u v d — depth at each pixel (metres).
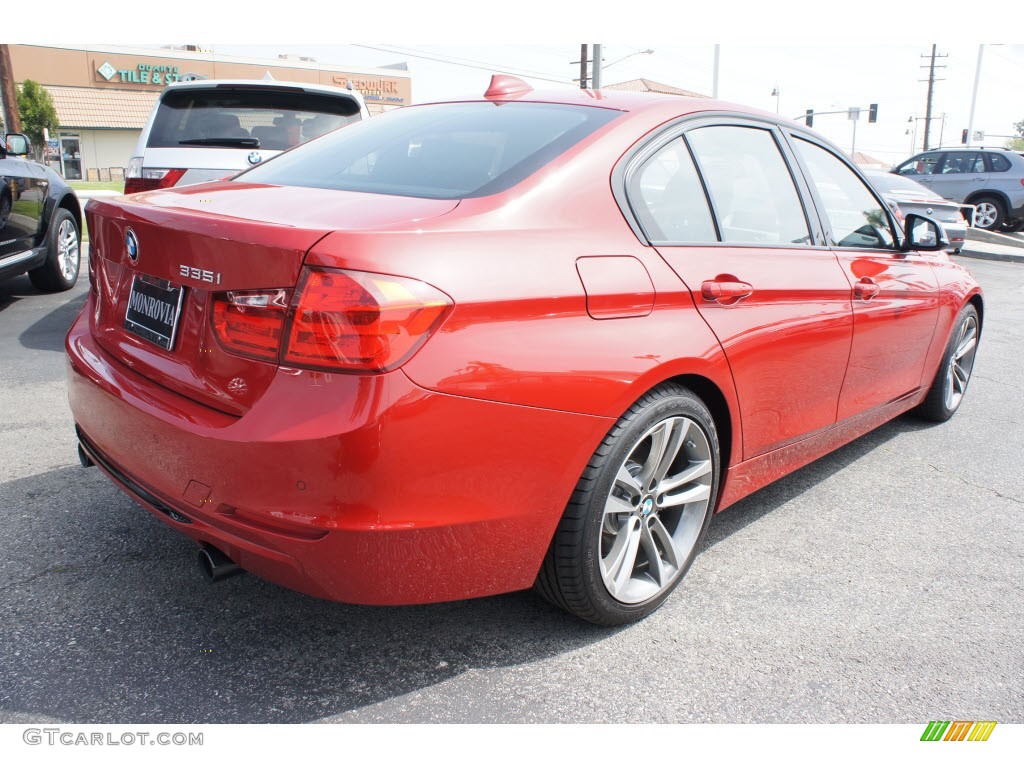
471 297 1.88
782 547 3.02
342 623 2.40
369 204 2.13
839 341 3.06
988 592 2.76
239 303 1.88
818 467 3.87
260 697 2.07
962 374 4.63
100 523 2.91
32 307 6.30
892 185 13.32
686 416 2.39
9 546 2.72
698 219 2.57
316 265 1.77
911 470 3.87
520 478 1.99
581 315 2.09
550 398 2.00
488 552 2.02
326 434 1.75
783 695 2.18
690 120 2.66
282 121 6.06
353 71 61.16
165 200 2.31
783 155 3.03
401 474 1.80
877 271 3.34
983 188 17.34
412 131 2.71
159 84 53.34
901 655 2.38
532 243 2.06
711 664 2.29
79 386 2.38
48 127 44.38
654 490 2.41
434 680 2.17
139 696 2.05
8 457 3.45
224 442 1.86
